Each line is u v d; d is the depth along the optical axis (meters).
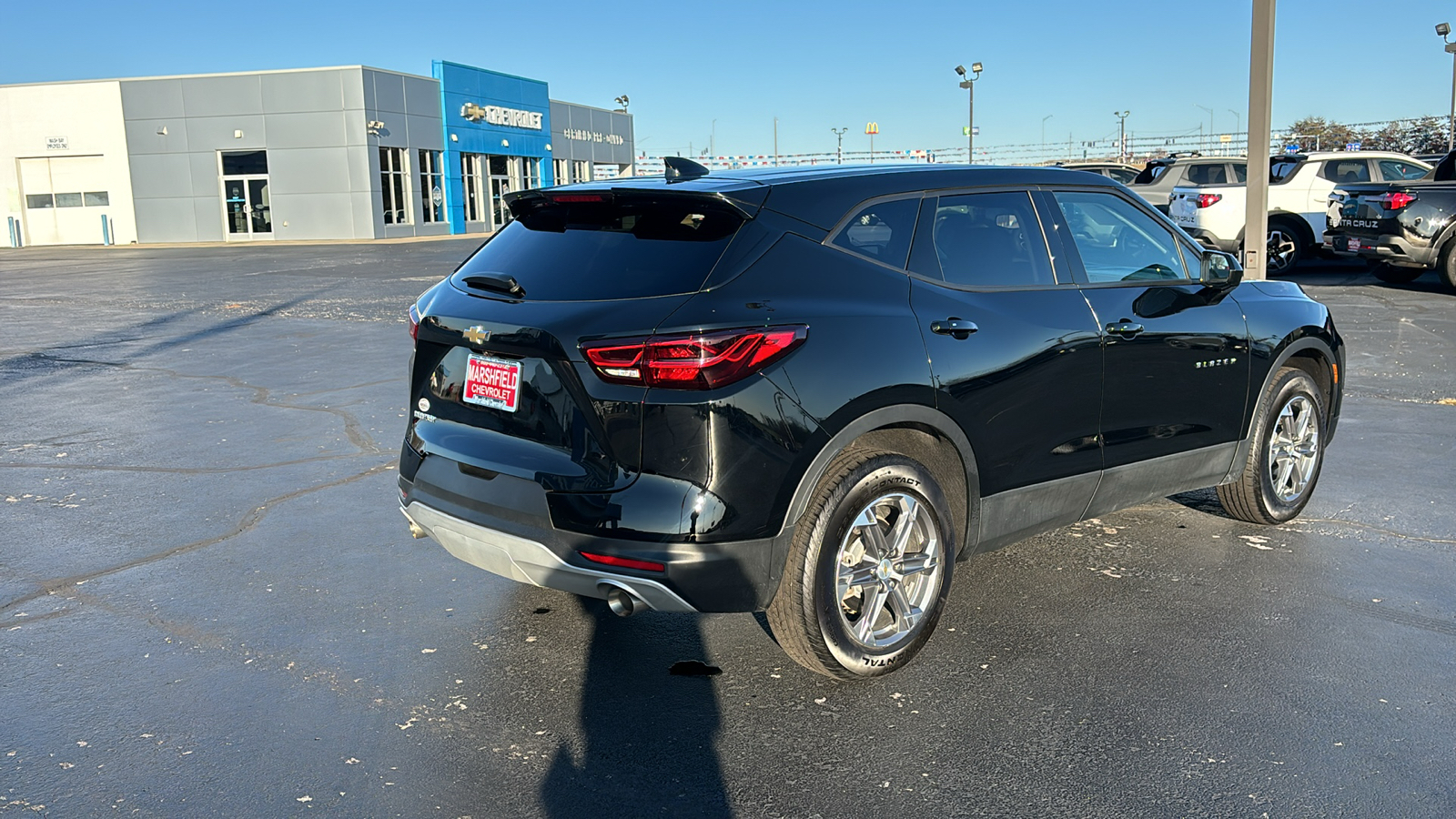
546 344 3.10
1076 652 3.68
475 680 3.52
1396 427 6.96
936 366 3.41
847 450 3.29
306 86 41.75
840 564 3.30
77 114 43.19
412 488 3.62
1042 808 2.73
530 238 3.59
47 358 10.79
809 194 3.39
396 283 19.91
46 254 36.34
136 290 19.23
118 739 3.12
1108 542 4.84
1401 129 52.62
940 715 3.24
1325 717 3.19
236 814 2.73
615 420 3.00
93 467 6.29
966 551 3.72
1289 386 4.84
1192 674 3.49
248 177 42.88
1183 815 2.69
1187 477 4.50
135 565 4.61
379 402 8.20
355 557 4.72
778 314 3.09
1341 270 17.42
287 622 3.99
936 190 3.69
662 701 3.37
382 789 2.86
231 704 3.34
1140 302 4.12
